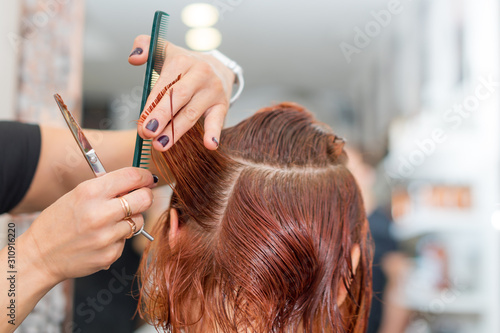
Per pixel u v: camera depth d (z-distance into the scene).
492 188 1.59
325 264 0.53
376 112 2.02
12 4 1.18
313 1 1.72
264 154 0.55
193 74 0.47
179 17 1.71
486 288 1.58
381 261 1.40
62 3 1.25
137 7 1.66
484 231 1.60
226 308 0.52
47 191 0.79
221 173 0.53
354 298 0.59
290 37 1.86
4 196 0.77
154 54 0.47
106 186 0.44
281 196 0.52
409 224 1.56
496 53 1.58
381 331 1.37
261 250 0.51
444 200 1.62
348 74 2.06
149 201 0.46
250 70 2.09
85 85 1.81
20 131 0.78
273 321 0.51
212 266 0.53
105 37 1.78
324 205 0.53
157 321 0.58
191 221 0.55
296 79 2.14
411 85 1.84
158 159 0.53
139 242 1.22
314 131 0.58
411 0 1.79
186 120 0.46
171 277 0.54
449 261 1.60
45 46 1.25
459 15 1.66
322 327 0.53
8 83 1.18
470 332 1.58
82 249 0.44
